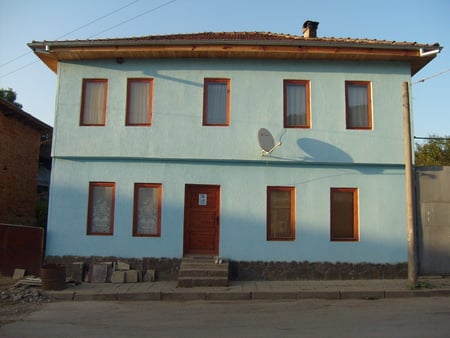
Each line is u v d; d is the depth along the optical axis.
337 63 12.91
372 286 11.21
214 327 7.57
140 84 12.89
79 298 10.21
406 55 12.42
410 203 11.34
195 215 12.54
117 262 12.16
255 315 8.57
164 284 11.52
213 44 12.07
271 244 12.31
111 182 12.53
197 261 11.98
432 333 7.01
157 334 7.10
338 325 7.65
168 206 12.43
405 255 12.41
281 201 12.59
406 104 11.65
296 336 6.91
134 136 12.57
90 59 12.84
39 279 11.34
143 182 12.52
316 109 12.73
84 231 12.30
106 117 12.63
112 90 12.75
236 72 12.80
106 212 12.49
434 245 12.40
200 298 10.35
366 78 12.91
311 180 12.59
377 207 12.56
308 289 10.80
